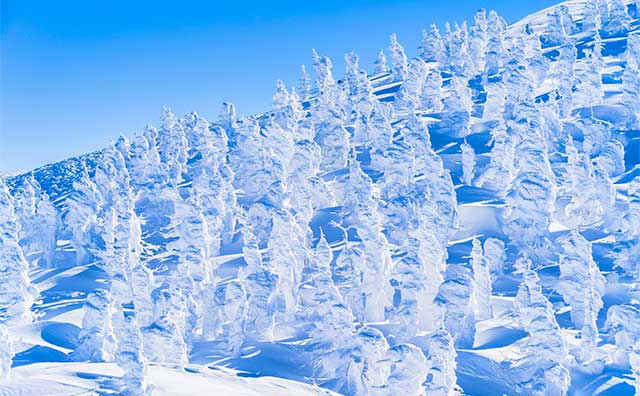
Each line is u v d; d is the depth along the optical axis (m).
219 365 66.94
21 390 46.09
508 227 92.56
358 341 60.88
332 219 106.44
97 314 65.75
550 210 91.62
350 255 78.75
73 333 75.62
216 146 128.50
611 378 64.75
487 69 155.25
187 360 63.84
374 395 59.09
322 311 66.56
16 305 79.69
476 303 74.38
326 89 145.75
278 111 138.12
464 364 66.38
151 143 147.00
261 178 109.88
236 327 69.69
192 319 75.69
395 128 136.75
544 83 149.12
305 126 129.62
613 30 172.50
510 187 109.19
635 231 88.00
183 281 77.50
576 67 147.75
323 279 67.44
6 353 50.16
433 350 56.88
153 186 117.88
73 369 51.44
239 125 153.25
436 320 72.31
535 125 110.38
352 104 149.38
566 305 79.88
